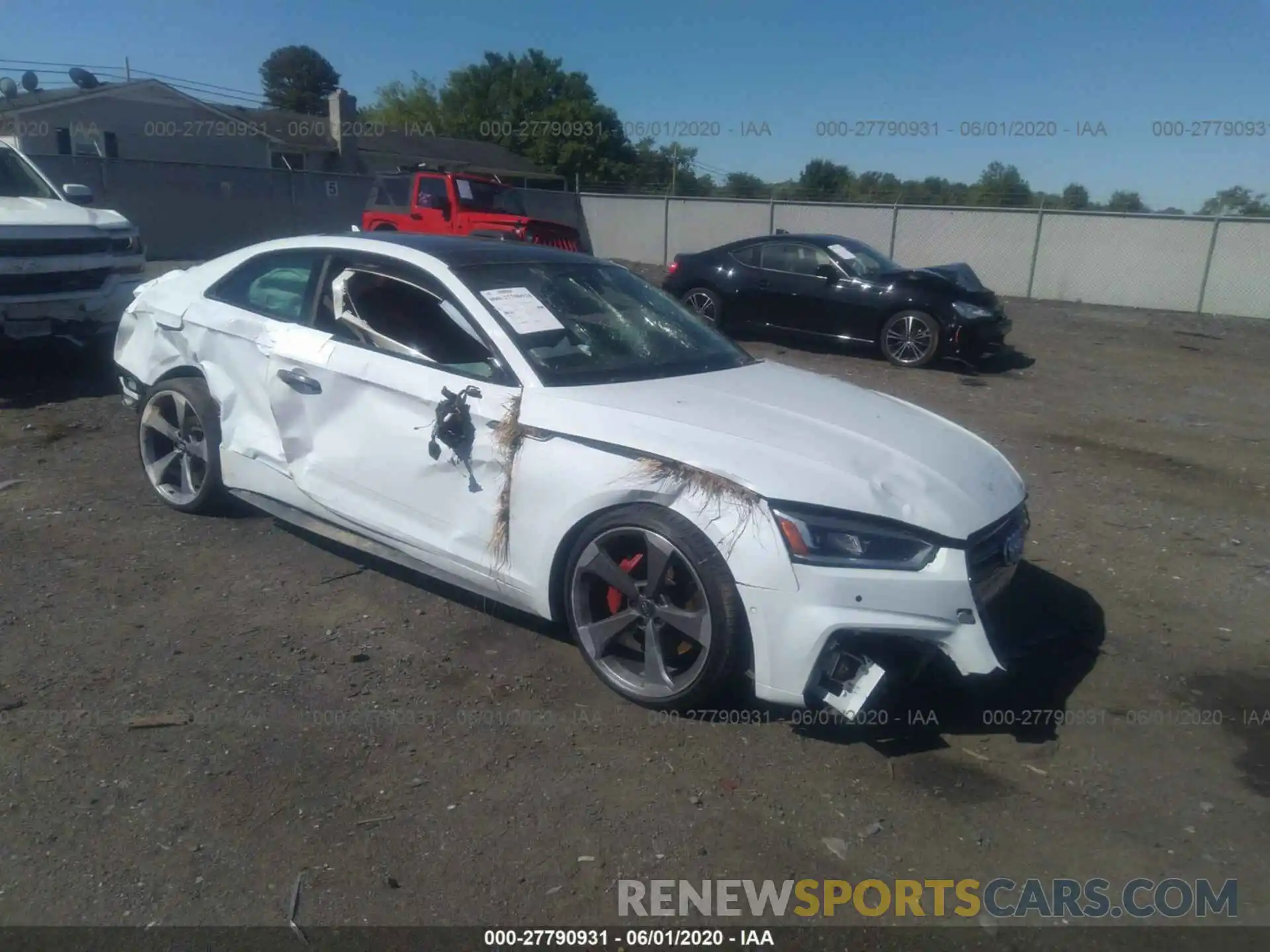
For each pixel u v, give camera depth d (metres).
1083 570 5.49
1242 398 10.92
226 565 4.94
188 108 36.81
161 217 27.08
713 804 3.28
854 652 3.47
